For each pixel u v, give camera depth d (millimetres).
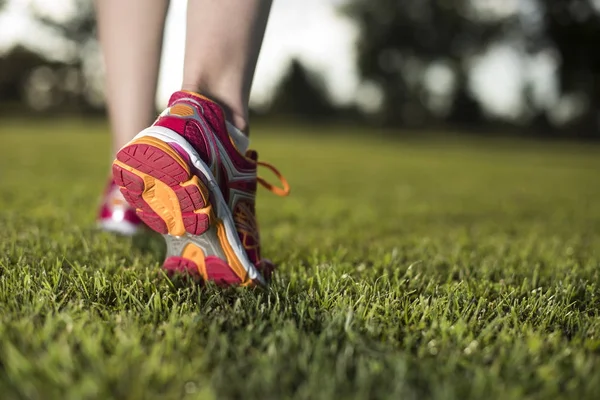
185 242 1529
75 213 3066
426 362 1005
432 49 40156
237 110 1574
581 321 1335
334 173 8602
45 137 14125
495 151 19984
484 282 1673
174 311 1195
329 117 40031
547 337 1190
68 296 1360
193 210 1426
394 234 3016
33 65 34469
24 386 835
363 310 1278
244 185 1578
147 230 2344
